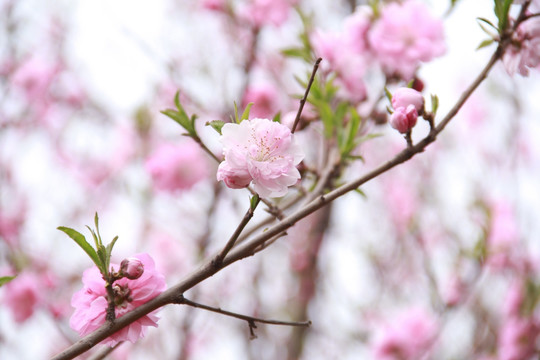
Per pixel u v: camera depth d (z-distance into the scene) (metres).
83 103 6.34
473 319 4.97
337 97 3.36
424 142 1.98
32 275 4.96
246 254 1.78
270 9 4.85
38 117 6.22
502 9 2.18
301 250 6.35
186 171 4.98
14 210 5.73
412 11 3.25
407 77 3.18
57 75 6.28
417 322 4.91
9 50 6.02
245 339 5.59
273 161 1.74
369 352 5.04
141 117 5.89
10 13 5.98
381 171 1.92
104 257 1.69
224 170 1.68
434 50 3.19
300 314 5.96
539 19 2.26
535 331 4.64
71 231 1.66
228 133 1.73
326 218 6.32
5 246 5.21
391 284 6.21
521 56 2.25
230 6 4.98
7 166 5.88
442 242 5.68
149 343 5.66
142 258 1.80
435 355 4.95
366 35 3.40
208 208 4.91
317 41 3.34
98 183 6.26
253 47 4.83
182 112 2.19
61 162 6.26
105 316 1.74
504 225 4.84
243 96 4.43
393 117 1.98
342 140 2.87
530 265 4.86
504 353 4.66
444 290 4.91
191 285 1.75
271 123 1.76
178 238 6.09
